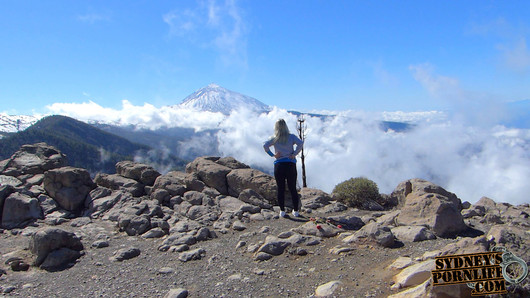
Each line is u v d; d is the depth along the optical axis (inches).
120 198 418.0
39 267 261.3
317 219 352.8
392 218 330.3
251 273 237.0
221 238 322.3
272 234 321.7
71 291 219.0
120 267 259.3
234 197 454.0
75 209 409.4
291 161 368.2
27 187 429.7
